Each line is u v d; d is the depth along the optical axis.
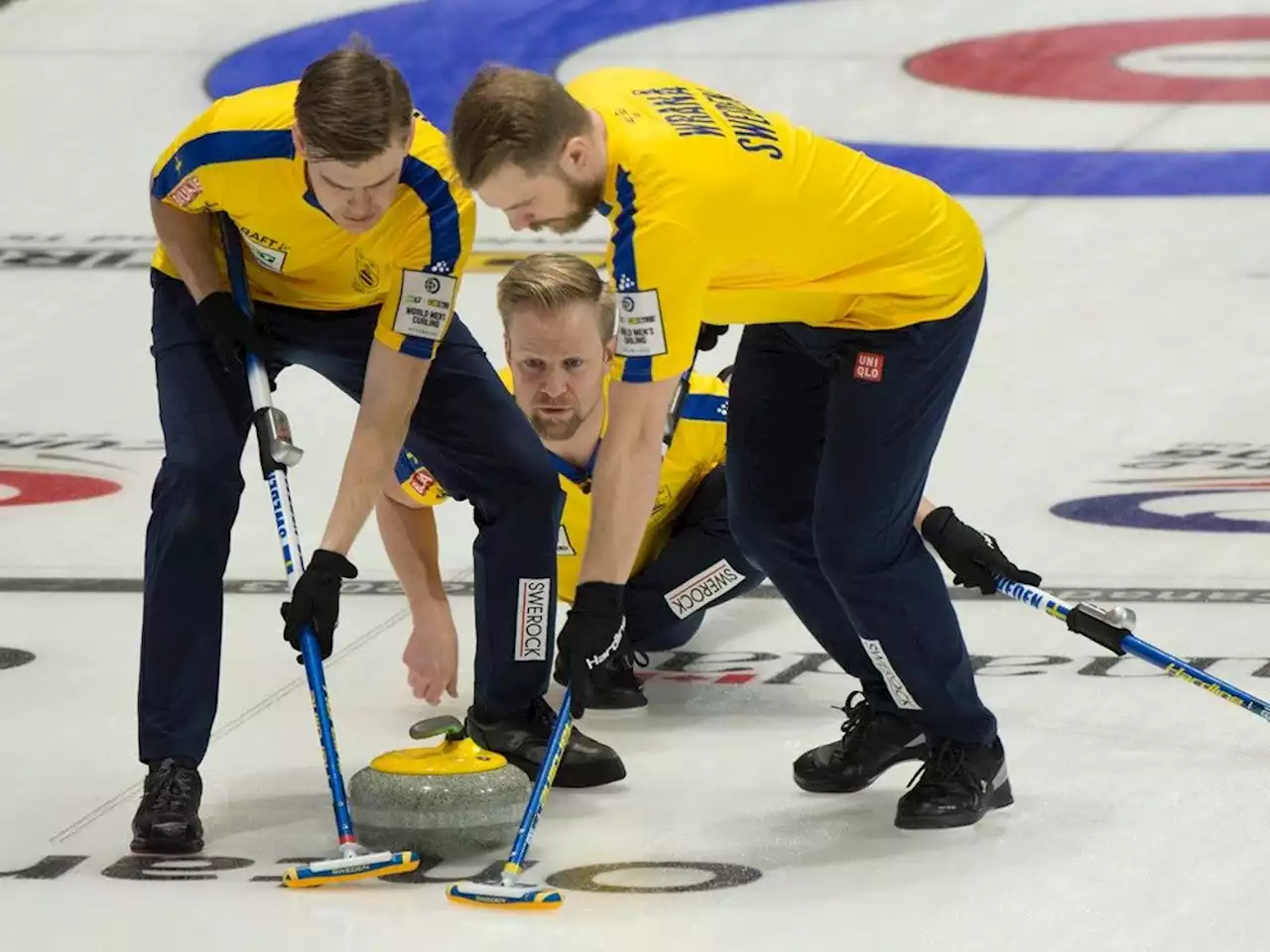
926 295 11.51
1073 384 23.69
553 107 10.05
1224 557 17.95
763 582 18.27
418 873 11.32
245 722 14.36
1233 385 23.52
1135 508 19.47
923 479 11.99
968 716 12.19
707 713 14.75
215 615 12.04
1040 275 28.05
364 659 15.90
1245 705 11.95
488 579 13.01
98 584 17.75
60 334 25.81
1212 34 42.00
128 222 30.72
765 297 11.45
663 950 9.97
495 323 25.78
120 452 21.78
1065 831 11.98
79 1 42.22
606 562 10.84
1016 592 12.51
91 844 11.84
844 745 13.01
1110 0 44.62
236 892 10.95
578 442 14.14
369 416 11.76
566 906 10.70
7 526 19.31
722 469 14.88
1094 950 9.96
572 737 13.13
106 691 14.95
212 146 11.80
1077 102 36.69
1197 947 9.98
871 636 12.14
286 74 37.03
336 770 11.21
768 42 40.09
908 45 40.31
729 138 10.79
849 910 10.62
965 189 31.97
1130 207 31.03
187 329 12.52
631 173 10.39
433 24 40.38
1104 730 13.98
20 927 10.34
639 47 39.34
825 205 11.11
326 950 9.97
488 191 10.20
